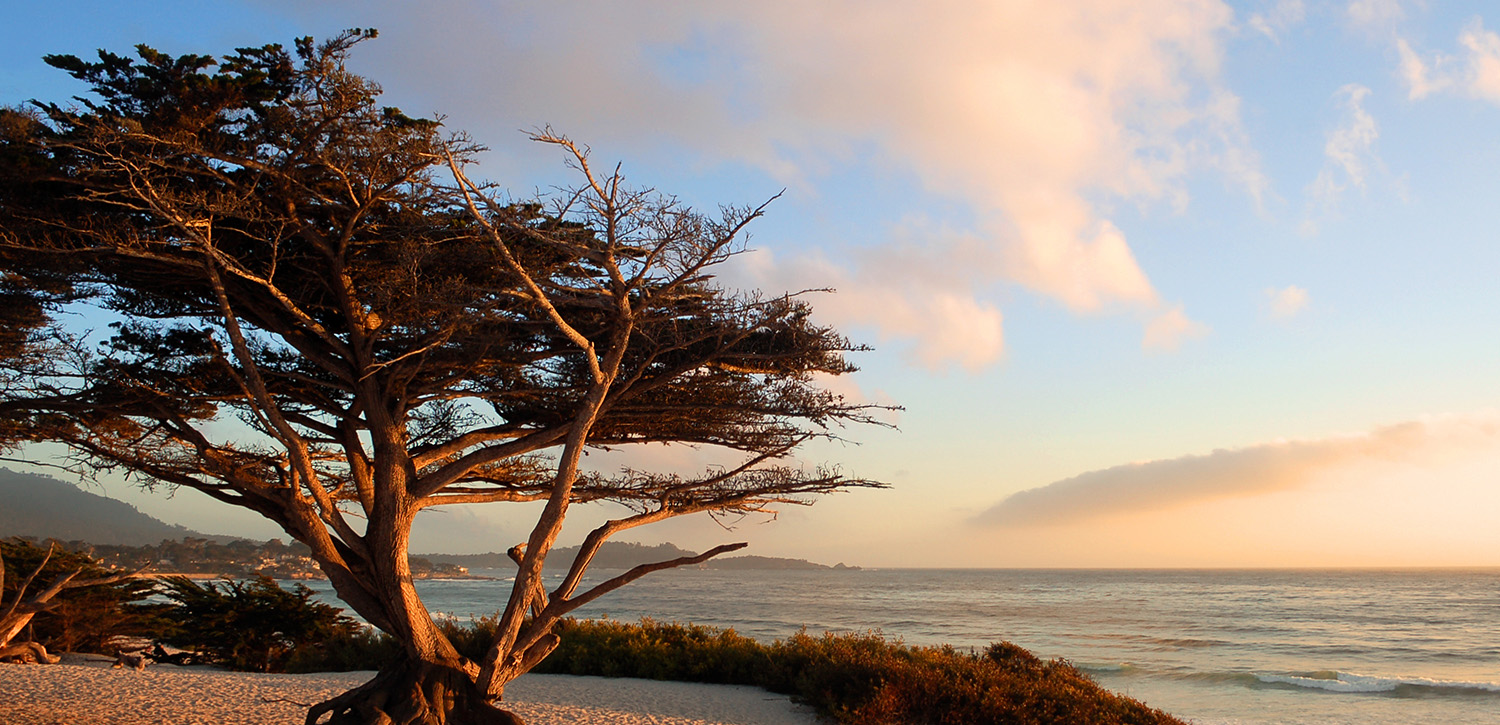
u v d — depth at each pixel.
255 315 11.38
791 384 11.89
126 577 14.64
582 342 10.36
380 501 11.08
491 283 10.95
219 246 10.27
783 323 11.23
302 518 10.77
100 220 9.54
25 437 11.95
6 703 15.27
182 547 168.00
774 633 57.41
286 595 29.17
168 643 33.25
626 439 13.44
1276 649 48.12
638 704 17.31
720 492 12.94
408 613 10.59
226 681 19.19
